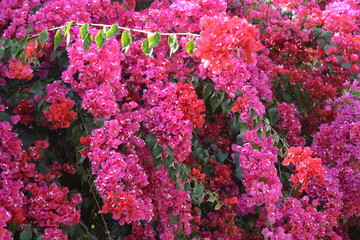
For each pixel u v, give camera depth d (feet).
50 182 7.23
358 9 12.21
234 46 6.70
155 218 7.80
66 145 7.72
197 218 8.37
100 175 6.42
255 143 8.14
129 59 7.70
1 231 5.49
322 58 11.25
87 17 7.59
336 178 8.98
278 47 11.80
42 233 6.64
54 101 6.77
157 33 6.46
